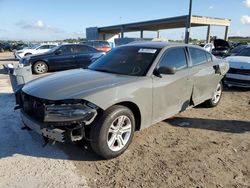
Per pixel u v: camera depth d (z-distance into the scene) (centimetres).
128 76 417
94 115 344
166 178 335
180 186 319
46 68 1258
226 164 372
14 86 650
